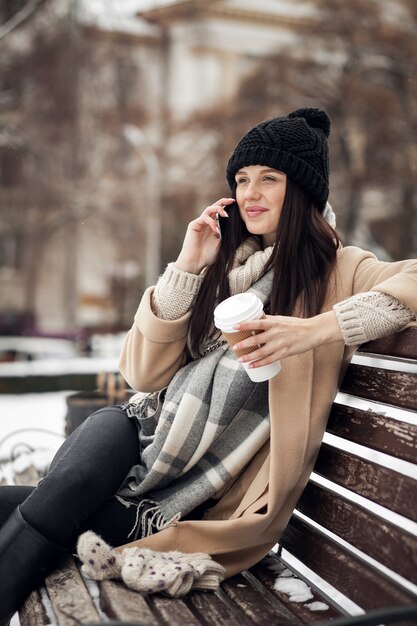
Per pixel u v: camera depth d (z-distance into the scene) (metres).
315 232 2.49
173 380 2.48
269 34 40.22
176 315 2.51
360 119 27.11
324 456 2.51
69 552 2.43
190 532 2.33
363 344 2.46
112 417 2.49
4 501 2.46
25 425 8.70
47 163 30.47
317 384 2.39
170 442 2.37
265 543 2.43
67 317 35.12
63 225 33.12
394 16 27.67
